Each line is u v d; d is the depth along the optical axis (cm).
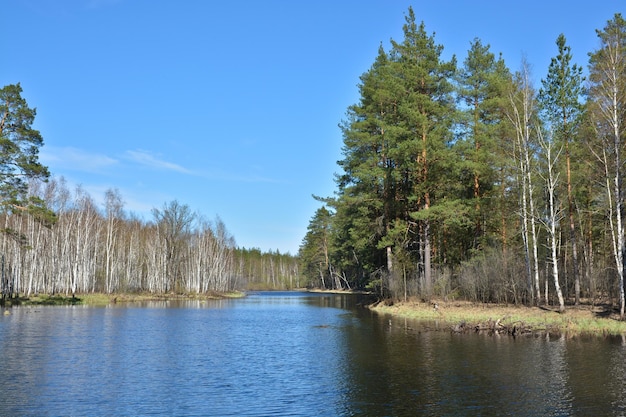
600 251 4169
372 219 4334
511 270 3353
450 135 3681
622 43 2972
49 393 1395
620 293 2762
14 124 4044
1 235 5678
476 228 3966
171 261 8050
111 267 7375
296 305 5753
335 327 3048
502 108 3631
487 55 3956
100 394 1389
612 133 2880
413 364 1758
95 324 3175
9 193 3888
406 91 3819
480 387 1412
